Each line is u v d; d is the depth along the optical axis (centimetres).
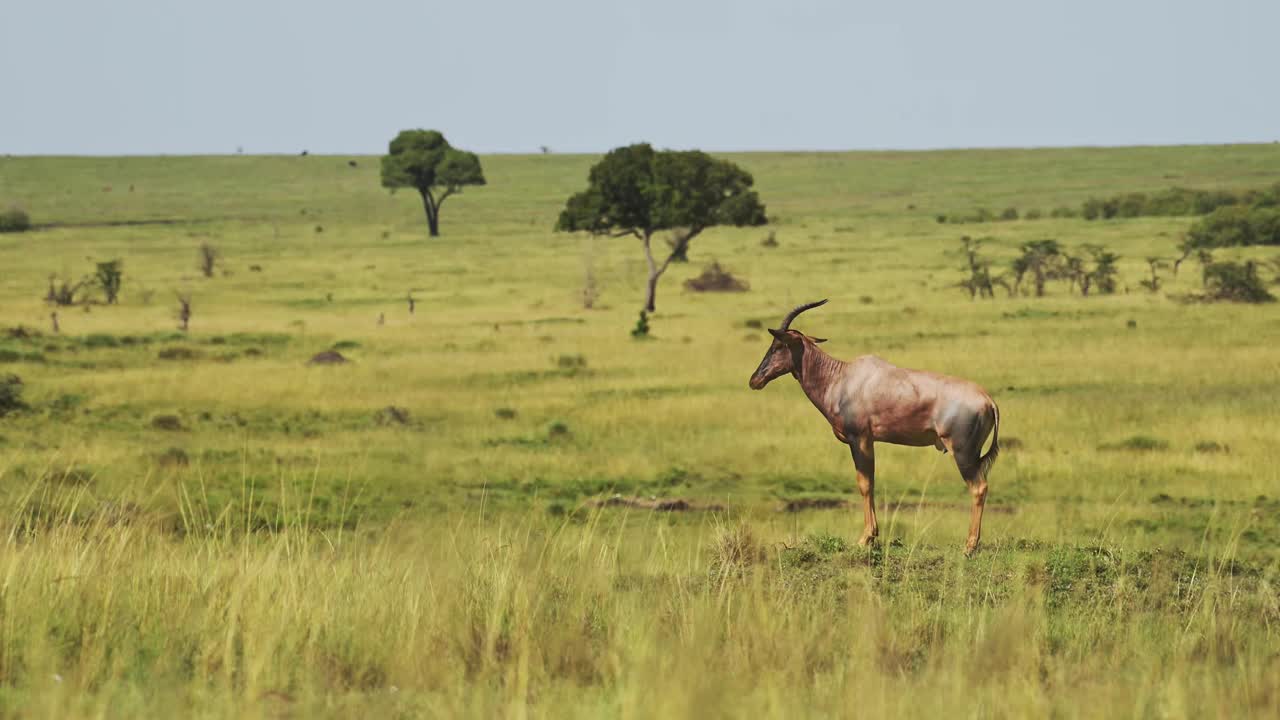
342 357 17488
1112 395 12975
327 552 3622
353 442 10912
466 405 13262
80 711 2203
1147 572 4028
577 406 13062
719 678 2445
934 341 18412
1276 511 7394
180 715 2245
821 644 2852
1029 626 3036
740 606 3117
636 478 9244
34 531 3494
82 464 9006
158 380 15125
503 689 2462
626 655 2638
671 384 14788
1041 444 10256
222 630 2723
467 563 3484
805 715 2283
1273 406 11706
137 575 3066
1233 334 18400
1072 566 4084
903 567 4084
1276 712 2381
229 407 13362
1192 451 9688
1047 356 16212
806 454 10006
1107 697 2397
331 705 2338
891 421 4697
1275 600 3534
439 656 2688
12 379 13212
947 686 2438
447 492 8562
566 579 3378
